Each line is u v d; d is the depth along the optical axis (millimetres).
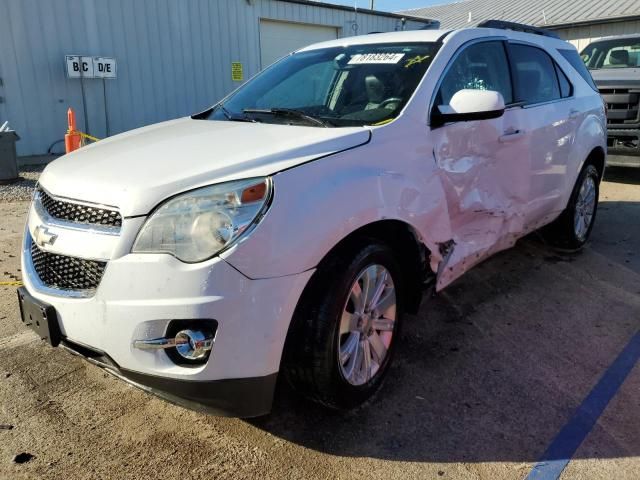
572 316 3959
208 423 2734
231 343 2207
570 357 3391
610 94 8461
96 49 11070
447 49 3445
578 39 20219
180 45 12367
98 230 2342
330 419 2777
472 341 3586
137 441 2590
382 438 2637
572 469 2426
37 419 2729
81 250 2346
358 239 2668
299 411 2842
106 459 2465
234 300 2180
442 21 27203
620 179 9070
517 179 3920
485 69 3746
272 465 2445
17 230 5879
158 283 2184
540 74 4449
